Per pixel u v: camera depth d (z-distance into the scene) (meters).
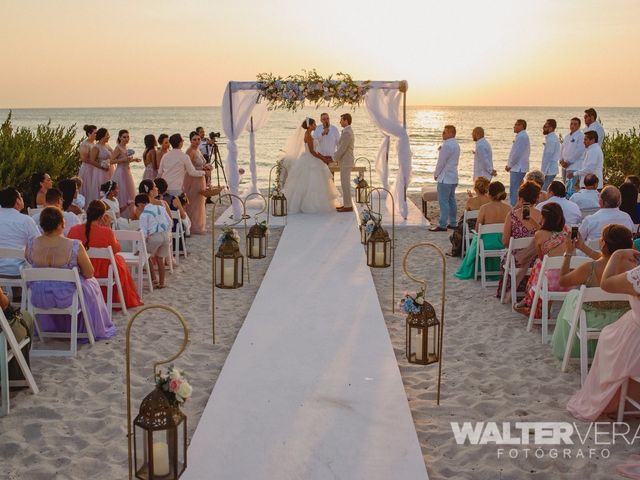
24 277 5.79
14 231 6.52
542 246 6.49
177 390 3.27
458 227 9.74
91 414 4.78
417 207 14.67
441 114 188.38
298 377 5.07
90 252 6.78
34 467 4.06
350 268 8.52
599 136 11.92
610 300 5.14
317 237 10.45
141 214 8.00
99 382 5.30
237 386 4.91
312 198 12.75
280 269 8.47
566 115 171.50
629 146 15.68
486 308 7.29
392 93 12.06
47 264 5.93
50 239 5.93
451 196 11.72
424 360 4.84
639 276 4.20
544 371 5.52
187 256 9.95
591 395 4.68
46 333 6.16
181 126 87.94
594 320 5.20
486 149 11.77
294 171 12.79
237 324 6.77
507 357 5.85
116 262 7.07
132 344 6.16
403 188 12.37
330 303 7.02
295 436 4.16
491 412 4.79
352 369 5.23
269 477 3.70
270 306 6.91
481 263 8.09
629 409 4.73
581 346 5.12
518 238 7.18
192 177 11.31
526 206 7.24
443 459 4.12
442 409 4.82
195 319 6.94
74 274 5.84
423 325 4.76
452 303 7.50
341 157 12.63
